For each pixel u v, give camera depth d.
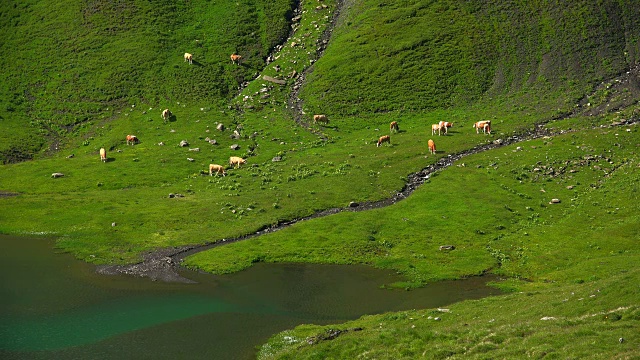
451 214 64.44
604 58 106.50
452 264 53.53
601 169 73.75
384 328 37.28
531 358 27.58
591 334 28.75
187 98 103.50
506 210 65.19
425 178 75.62
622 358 25.20
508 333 31.70
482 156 80.69
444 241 58.50
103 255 55.44
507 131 88.88
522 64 108.75
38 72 109.56
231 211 66.06
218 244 58.75
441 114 99.56
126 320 41.91
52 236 60.12
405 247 57.31
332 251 56.31
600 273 48.00
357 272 52.16
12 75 108.75
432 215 64.31
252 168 80.38
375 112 101.12
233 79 109.81
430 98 103.69
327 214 66.06
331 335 36.62
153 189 73.94
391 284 49.41
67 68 110.44
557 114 93.50
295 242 58.09
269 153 85.62
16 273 50.62
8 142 89.81
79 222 63.06
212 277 50.81
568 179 72.44
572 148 79.62
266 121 97.12
